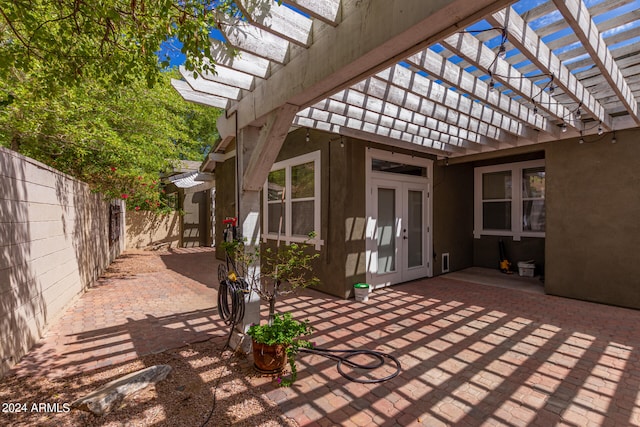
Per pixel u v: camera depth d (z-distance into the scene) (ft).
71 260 15.61
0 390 8.13
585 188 16.58
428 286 19.89
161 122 22.49
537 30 8.00
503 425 7.03
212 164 33.06
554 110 12.50
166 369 8.93
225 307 11.50
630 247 15.25
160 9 6.02
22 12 5.98
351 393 8.26
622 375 9.08
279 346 8.98
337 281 17.63
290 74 8.27
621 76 10.42
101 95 17.65
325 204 18.52
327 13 6.46
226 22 6.98
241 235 10.82
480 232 25.77
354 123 15.51
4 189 9.12
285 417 7.23
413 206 21.61
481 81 11.00
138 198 29.37
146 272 24.97
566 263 17.22
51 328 12.59
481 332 12.39
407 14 5.32
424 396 8.14
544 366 9.65
